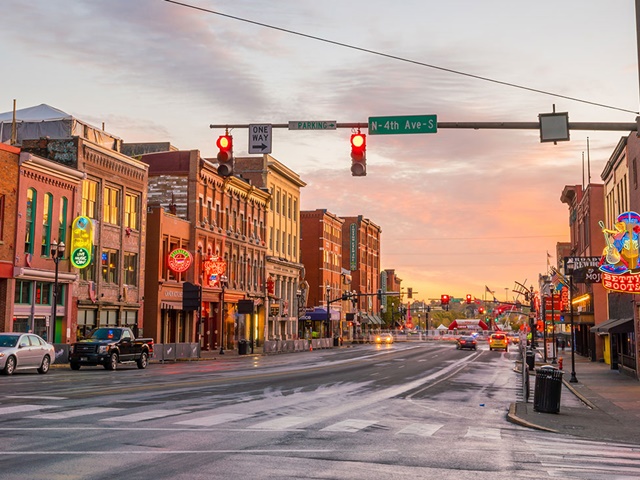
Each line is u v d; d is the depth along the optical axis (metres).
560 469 10.70
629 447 13.59
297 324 90.00
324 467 10.20
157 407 17.05
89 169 46.34
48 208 42.53
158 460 10.27
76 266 43.50
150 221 55.38
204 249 63.31
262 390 23.34
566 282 61.34
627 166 37.12
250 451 11.34
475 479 9.75
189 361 46.28
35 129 50.09
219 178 66.56
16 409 15.66
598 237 55.47
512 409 19.00
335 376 32.16
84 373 30.62
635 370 33.94
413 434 14.23
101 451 10.81
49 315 41.97
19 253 39.53
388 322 137.50
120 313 49.25
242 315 72.31
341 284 111.19
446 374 36.19
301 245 102.31
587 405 22.47
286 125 17.70
